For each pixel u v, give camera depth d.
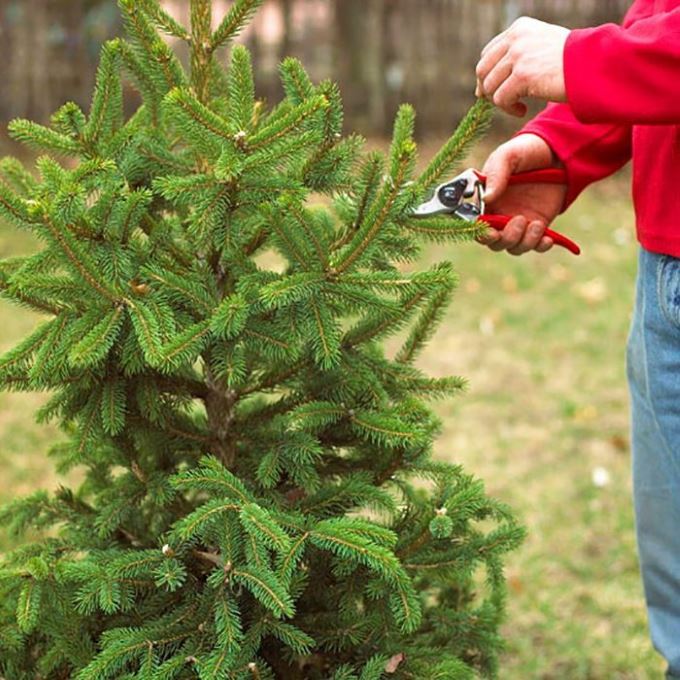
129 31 1.70
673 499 1.94
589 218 7.29
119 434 1.85
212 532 1.68
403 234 1.82
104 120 1.77
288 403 1.90
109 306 1.61
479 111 1.80
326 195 1.82
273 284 1.58
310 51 8.53
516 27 1.70
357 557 1.60
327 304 1.69
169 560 1.67
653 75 1.52
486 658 2.09
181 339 1.56
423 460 1.91
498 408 4.52
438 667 1.79
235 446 1.92
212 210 1.59
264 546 1.61
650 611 2.08
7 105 8.11
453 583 2.20
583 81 1.57
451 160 1.83
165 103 1.54
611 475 3.96
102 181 1.65
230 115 1.75
